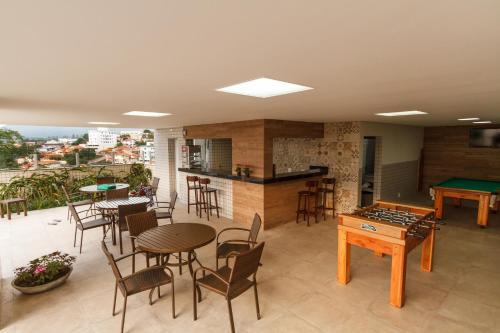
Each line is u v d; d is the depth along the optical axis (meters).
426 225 3.61
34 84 2.25
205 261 4.22
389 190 7.55
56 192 8.02
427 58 1.62
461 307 3.01
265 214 5.63
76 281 3.62
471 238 5.21
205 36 1.26
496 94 2.79
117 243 5.02
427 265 3.85
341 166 6.49
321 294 3.26
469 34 1.25
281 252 4.49
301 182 6.34
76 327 2.72
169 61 1.65
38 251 4.65
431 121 6.62
